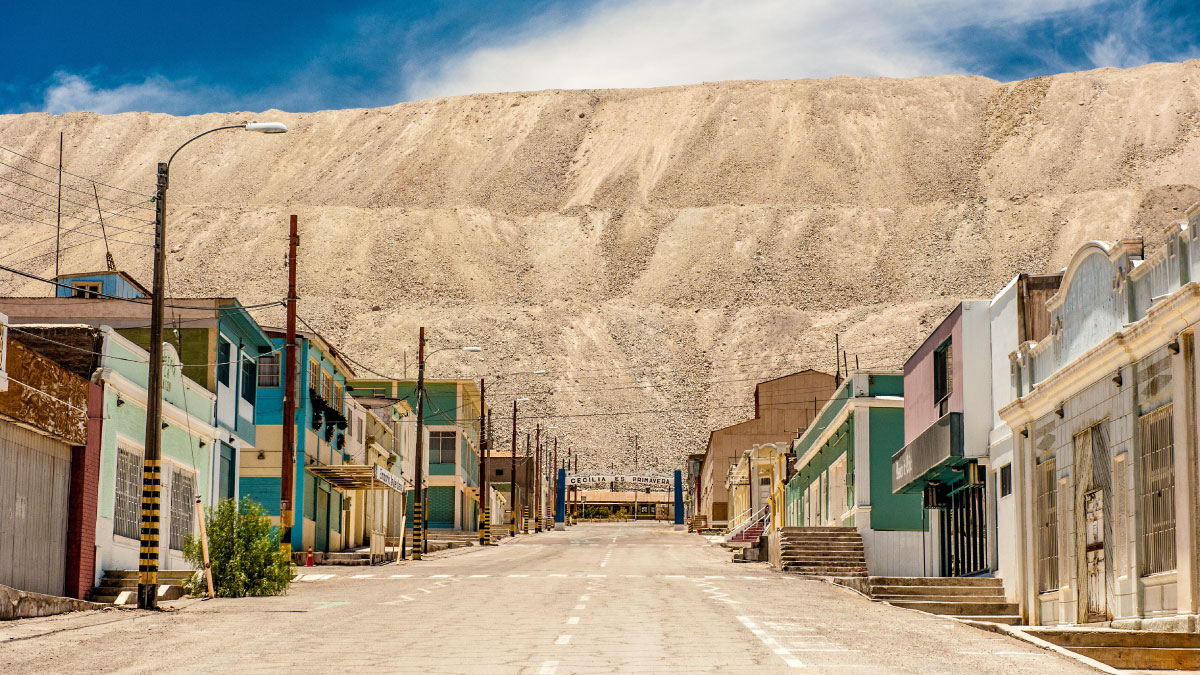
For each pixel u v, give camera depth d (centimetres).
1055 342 2520
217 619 2088
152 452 2341
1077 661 1570
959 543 3428
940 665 1454
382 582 3334
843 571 4003
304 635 1783
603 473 16612
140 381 2869
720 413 18112
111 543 2695
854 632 1881
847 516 4322
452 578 3525
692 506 13962
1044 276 2789
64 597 2234
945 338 3244
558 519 12744
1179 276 1900
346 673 1327
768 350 19412
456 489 8456
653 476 15638
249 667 1393
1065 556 2403
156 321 2362
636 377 18812
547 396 17700
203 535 2648
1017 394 2738
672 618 2075
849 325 19488
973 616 2634
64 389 2442
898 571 4047
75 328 2656
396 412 6831
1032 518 2611
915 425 3659
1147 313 1939
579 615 2138
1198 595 1794
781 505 6762
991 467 2966
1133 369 2053
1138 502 2027
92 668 1398
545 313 19888
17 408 2198
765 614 2209
